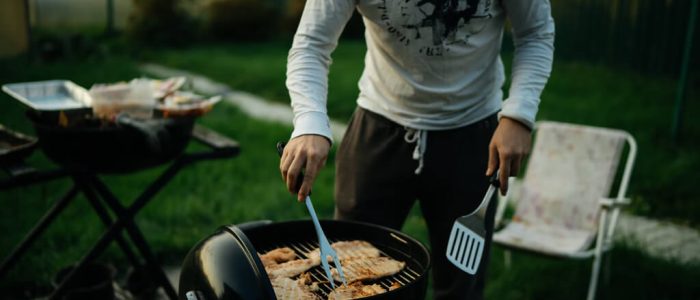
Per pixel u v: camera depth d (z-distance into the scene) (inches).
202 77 401.7
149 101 91.7
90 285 109.4
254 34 616.1
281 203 169.3
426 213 81.8
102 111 89.7
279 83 366.0
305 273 61.7
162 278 100.3
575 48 405.7
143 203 96.4
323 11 66.8
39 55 422.3
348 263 63.2
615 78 362.9
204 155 98.3
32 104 87.6
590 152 130.8
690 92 326.0
